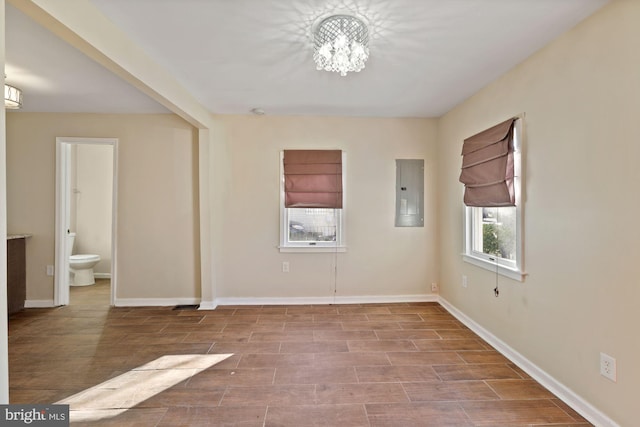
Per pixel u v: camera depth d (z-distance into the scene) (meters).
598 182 1.81
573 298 1.98
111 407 1.97
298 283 4.00
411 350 2.74
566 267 2.04
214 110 3.73
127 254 3.92
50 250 3.87
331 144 3.97
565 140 2.04
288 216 4.03
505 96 2.66
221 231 3.95
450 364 2.50
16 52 2.37
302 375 2.34
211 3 1.77
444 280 3.89
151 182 3.92
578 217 1.94
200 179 3.80
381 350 2.74
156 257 3.94
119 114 3.88
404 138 4.02
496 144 2.66
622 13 1.66
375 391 2.14
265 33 2.08
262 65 2.54
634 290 1.62
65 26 1.61
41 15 1.51
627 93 1.64
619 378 1.69
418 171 4.04
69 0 1.62
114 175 3.89
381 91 3.10
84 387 2.18
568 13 1.84
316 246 3.98
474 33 2.06
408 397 2.08
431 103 3.47
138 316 3.55
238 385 2.21
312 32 2.07
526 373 2.37
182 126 3.91
